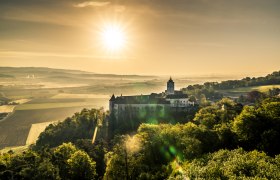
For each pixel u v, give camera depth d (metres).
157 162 95.62
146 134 110.94
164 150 98.25
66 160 115.19
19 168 95.19
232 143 103.06
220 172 63.06
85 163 108.69
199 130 103.69
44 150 142.12
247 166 64.50
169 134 104.00
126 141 101.50
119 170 92.19
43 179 90.56
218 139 103.75
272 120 103.81
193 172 65.94
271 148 92.12
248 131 102.25
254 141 100.31
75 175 106.81
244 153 76.56
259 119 104.31
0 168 94.62
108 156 123.38
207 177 62.47
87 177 108.00
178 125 125.00
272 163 68.81
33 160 102.94
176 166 83.31
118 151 98.81
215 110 184.00
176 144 98.50
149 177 81.19
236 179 57.97
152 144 100.00
